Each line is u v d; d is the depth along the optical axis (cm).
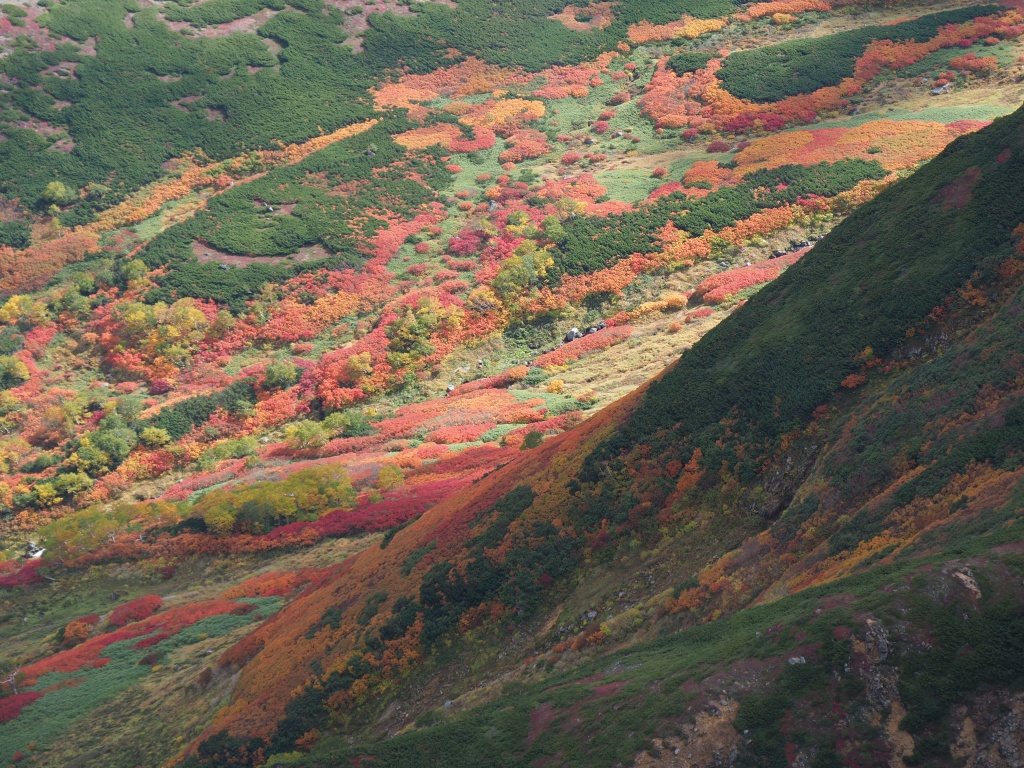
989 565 2377
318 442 9750
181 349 11669
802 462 3859
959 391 3331
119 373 11700
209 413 10756
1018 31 14638
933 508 2889
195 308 11925
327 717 4162
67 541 7925
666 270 11381
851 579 2700
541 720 2870
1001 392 3170
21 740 4938
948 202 4556
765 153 13150
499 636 4109
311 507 8019
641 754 2419
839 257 4891
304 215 13912
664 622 3466
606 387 9250
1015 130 4578
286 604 6159
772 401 4225
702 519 3994
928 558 2539
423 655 4228
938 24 15662
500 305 11444
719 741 2347
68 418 10725
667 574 3825
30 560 8350
